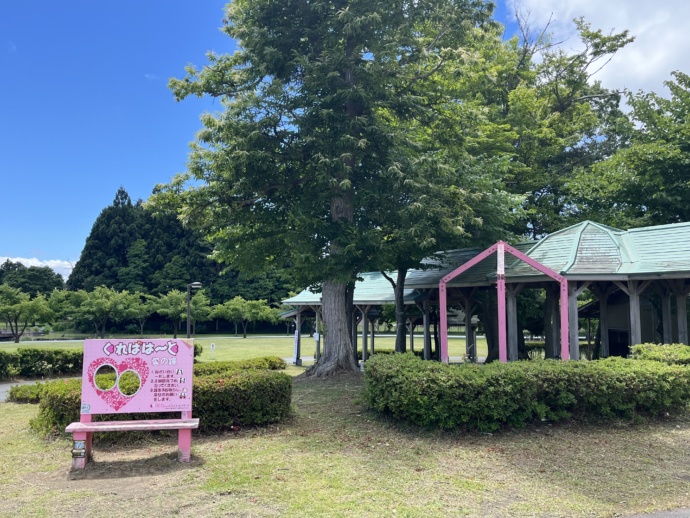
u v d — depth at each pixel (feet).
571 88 91.91
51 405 22.95
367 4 36.94
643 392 24.39
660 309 55.72
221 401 23.00
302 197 43.04
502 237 52.90
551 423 23.77
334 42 38.47
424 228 37.99
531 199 79.30
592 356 66.54
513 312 47.24
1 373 52.11
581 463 18.52
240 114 38.86
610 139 92.53
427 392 22.36
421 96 44.47
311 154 38.83
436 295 65.51
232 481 16.29
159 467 17.93
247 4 40.22
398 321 58.39
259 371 26.43
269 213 45.24
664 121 67.05
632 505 14.52
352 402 29.68
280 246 48.83
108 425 18.26
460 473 17.29
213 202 42.22
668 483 16.43
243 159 36.11
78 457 17.84
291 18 39.65
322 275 38.68
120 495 15.17
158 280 190.90
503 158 56.75
